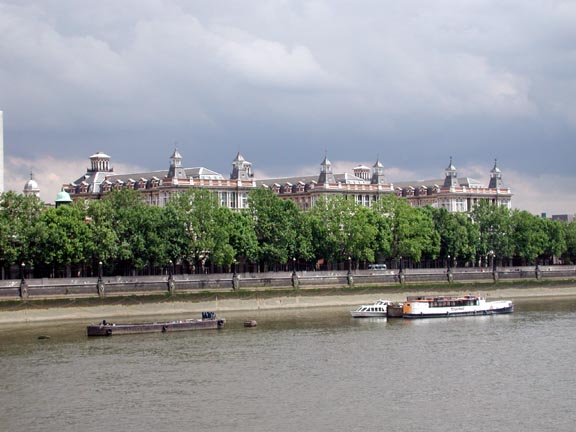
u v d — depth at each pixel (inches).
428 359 5329.7
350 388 4539.9
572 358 5349.4
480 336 6314.0
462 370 4987.7
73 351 5654.5
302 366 5113.2
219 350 5674.2
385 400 4291.3
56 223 7810.0
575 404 4215.1
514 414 4040.4
